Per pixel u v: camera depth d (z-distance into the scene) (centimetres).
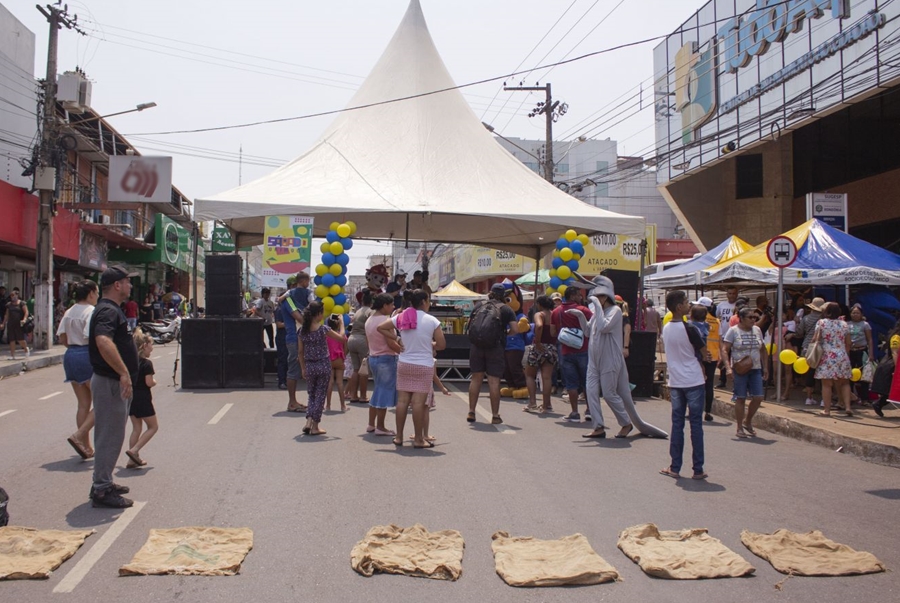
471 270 4319
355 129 1819
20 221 2345
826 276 1258
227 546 502
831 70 2003
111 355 579
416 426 853
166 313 3747
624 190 4788
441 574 464
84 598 418
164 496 635
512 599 431
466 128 1873
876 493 696
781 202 2511
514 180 1800
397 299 1467
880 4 1809
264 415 1073
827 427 975
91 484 676
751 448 927
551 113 2875
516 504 625
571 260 1506
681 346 741
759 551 512
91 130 2928
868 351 1205
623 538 530
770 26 2261
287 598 425
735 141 2419
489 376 1037
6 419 1072
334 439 897
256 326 1366
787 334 1297
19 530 528
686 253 3716
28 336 2473
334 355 1121
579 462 799
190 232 4653
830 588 455
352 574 464
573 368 1085
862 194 2162
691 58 2741
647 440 943
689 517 600
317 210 1498
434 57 1939
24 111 2612
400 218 2002
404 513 593
